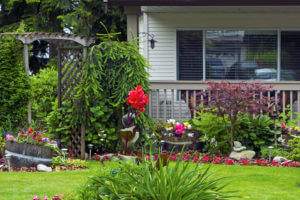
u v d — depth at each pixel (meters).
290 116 13.45
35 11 28.86
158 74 16.94
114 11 26.89
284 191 8.91
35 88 17.27
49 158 10.96
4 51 13.15
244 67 16.84
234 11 16.62
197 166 6.31
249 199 8.28
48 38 16.83
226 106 12.38
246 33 16.81
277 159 11.96
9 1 28.28
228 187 8.99
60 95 12.80
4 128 13.02
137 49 12.94
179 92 14.21
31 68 30.08
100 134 12.48
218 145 12.54
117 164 6.93
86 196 6.44
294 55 16.73
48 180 9.31
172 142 12.72
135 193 6.04
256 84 12.61
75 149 12.45
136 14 16.69
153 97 14.06
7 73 13.12
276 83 13.77
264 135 12.80
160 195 5.96
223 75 16.88
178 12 16.70
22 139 10.95
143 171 6.28
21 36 17.38
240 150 12.30
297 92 13.89
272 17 16.69
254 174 10.30
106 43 12.72
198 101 13.72
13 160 10.71
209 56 16.89
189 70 16.92
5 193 8.31
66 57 12.87
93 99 12.53
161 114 14.23
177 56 16.91
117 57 12.62
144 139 12.48
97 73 12.49
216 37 16.86
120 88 12.55
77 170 10.48
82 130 12.38
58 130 12.48
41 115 16.20
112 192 6.21
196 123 12.86
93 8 27.11
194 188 6.08
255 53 16.78
